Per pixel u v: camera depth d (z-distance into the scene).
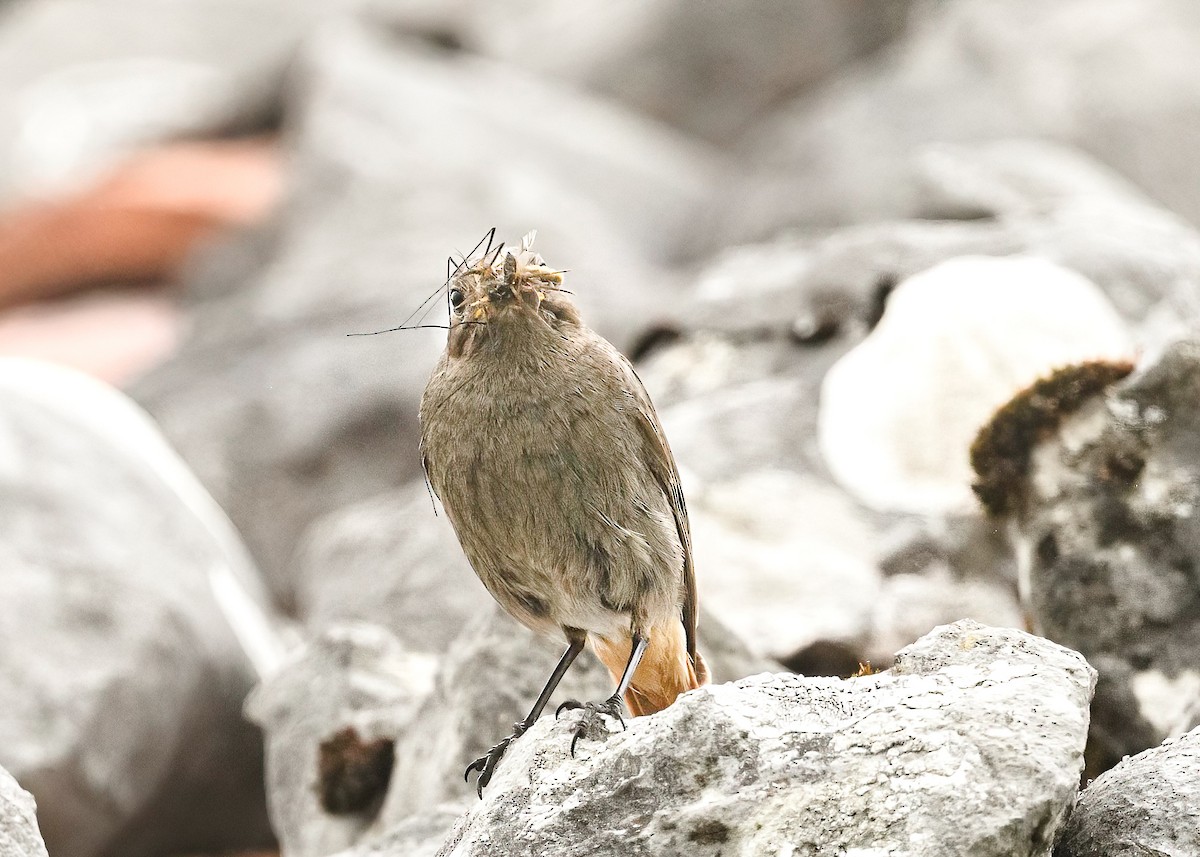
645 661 7.58
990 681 6.20
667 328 14.77
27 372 15.07
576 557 7.18
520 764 6.74
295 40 33.25
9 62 34.72
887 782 5.80
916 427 11.99
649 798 6.05
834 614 10.91
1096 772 8.74
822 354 13.54
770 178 24.22
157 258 28.17
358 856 8.16
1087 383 9.23
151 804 12.32
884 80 26.09
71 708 11.63
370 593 12.58
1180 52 25.25
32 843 7.21
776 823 5.82
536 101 28.94
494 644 9.26
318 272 23.25
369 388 18.44
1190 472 8.95
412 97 27.39
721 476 12.11
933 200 18.03
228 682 13.14
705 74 30.56
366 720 10.01
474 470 7.12
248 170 29.88
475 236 24.05
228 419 18.42
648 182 27.12
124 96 32.88
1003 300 12.16
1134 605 8.84
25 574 12.34
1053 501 9.17
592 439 7.07
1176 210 24.02
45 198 29.55
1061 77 25.03
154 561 13.18
